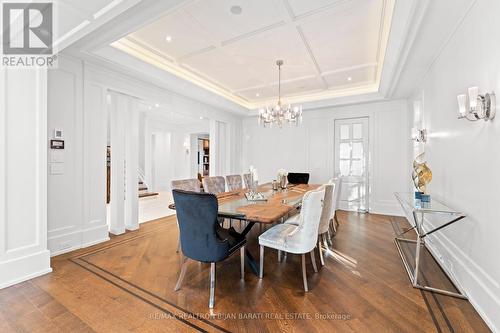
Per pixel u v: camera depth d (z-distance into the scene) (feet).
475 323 5.55
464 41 7.09
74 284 7.22
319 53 11.58
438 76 9.47
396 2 6.91
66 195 9.87
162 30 9.63
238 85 16.48
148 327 5.38
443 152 8.91
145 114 26.08
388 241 11.26
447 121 8.49
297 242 7.00
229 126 21.13
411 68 10.88
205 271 8.20
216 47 11.00
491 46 5.63
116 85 11.81
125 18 7.81
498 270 5.32
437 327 5.41
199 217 6.17
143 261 8.96
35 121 7.80
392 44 9.14
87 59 10.36
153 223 14.67
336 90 17.51
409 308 6.12
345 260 9.11
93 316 5.75
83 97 10.48
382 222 14.69
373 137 17.25
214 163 19.77
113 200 12.30
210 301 6.12
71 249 9.98
